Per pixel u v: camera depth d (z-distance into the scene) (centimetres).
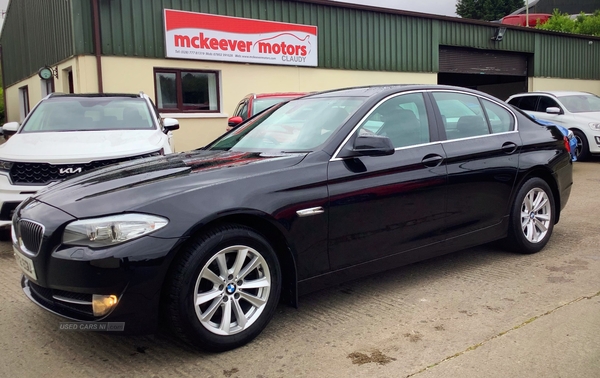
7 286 452
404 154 403
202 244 304
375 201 378
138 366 308
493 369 294
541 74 2162
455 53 1878
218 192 316
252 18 1313
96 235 291
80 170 550
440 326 353
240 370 300
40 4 1428
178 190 312
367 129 391
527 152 494
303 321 368
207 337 309
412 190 399
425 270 474
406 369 297
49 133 640
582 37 2284
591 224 634
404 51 1680
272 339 340
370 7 1555
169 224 295
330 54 1491
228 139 462
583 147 1220
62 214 306
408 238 403
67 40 1183
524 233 500
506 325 351
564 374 287
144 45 1158
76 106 721
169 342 340
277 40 1364
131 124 692
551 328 344
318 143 380
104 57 1112
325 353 319
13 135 655
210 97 1291
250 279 333
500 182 467
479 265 484
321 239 354
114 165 414
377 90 426
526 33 2070
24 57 1762
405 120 419
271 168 346
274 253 338
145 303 291
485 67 1986
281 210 333
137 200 302
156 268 289
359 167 374
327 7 1470
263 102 957
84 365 312
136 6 1140
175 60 1209
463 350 317
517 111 516
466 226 445
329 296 416
